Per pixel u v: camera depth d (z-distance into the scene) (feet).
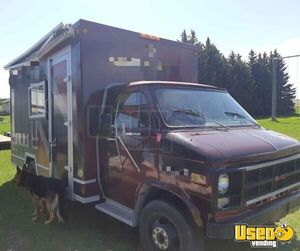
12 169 33.53
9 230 17.93
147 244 14.47
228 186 12.34
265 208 13.42
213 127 15.15
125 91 16.28
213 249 15.46
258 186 13.14
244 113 17.60
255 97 188.75
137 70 19.16
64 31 17.90
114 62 18.17
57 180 18.52
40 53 21.24
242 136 14.30
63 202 18.58
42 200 19.11
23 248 15.85
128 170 15.51
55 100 20.07
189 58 21.94
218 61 176.65
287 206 14.35
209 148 12.60
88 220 19.16
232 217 12.51
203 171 12.30
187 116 15.15
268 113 196.44
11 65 27.17
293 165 15.01
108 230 17.83
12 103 27.96
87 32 17.22
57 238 16.89
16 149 27.68
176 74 21.16
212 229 12.14
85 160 17.16
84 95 17.15
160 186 13.76
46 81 21.12
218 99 17.26
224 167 12.26
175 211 13.15
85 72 17.19
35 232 17.63
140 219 14.76
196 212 12.46
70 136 18.34
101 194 17.58
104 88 17.69
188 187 12.84
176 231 13.33
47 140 21.50
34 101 23.41
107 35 17.92
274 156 13.84
